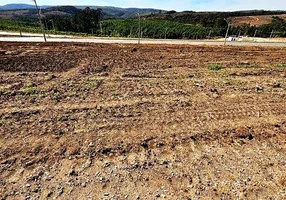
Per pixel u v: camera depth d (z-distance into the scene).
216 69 14.50
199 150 6.09
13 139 6.11
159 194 4.70
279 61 18.39
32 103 8.24
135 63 15.13
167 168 5.40
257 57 19.92
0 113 7.40
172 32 68.50
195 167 5.48
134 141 6.27
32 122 6.97
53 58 15.42
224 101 9.26
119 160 5.56
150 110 8.13
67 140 6.16
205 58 18.00
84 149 5.84
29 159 5.42
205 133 6.83
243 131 6.96
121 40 35.16
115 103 8.55
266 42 41.44
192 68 14.58
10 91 9.20
